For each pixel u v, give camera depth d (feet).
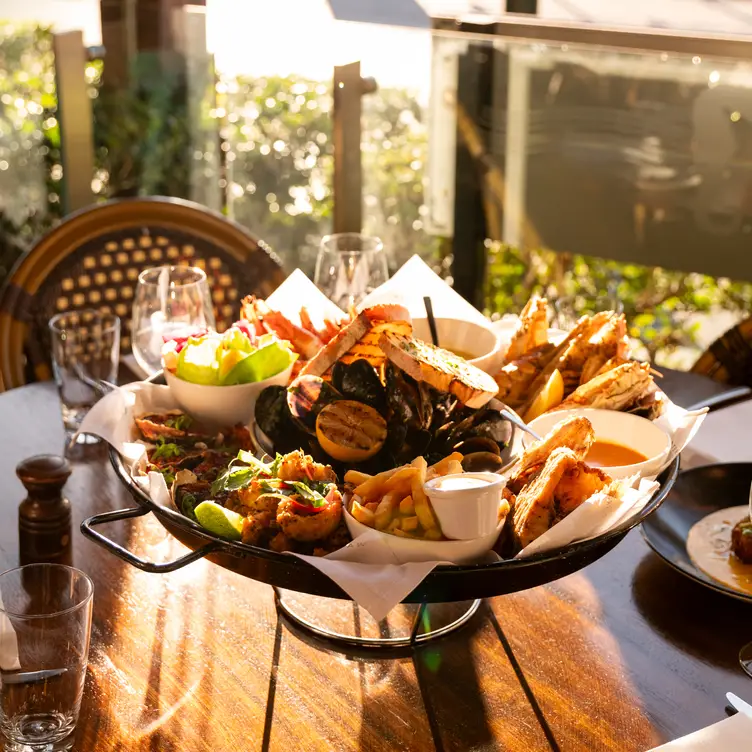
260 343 4.42
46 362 6.04
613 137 6.89
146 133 8.48
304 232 8.11
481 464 4.02
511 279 7.75
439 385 4.04
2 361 5.93
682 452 4.75
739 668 3.72
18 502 4.50
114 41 8.26
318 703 3.60
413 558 3.57
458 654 3.78
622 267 7.20
